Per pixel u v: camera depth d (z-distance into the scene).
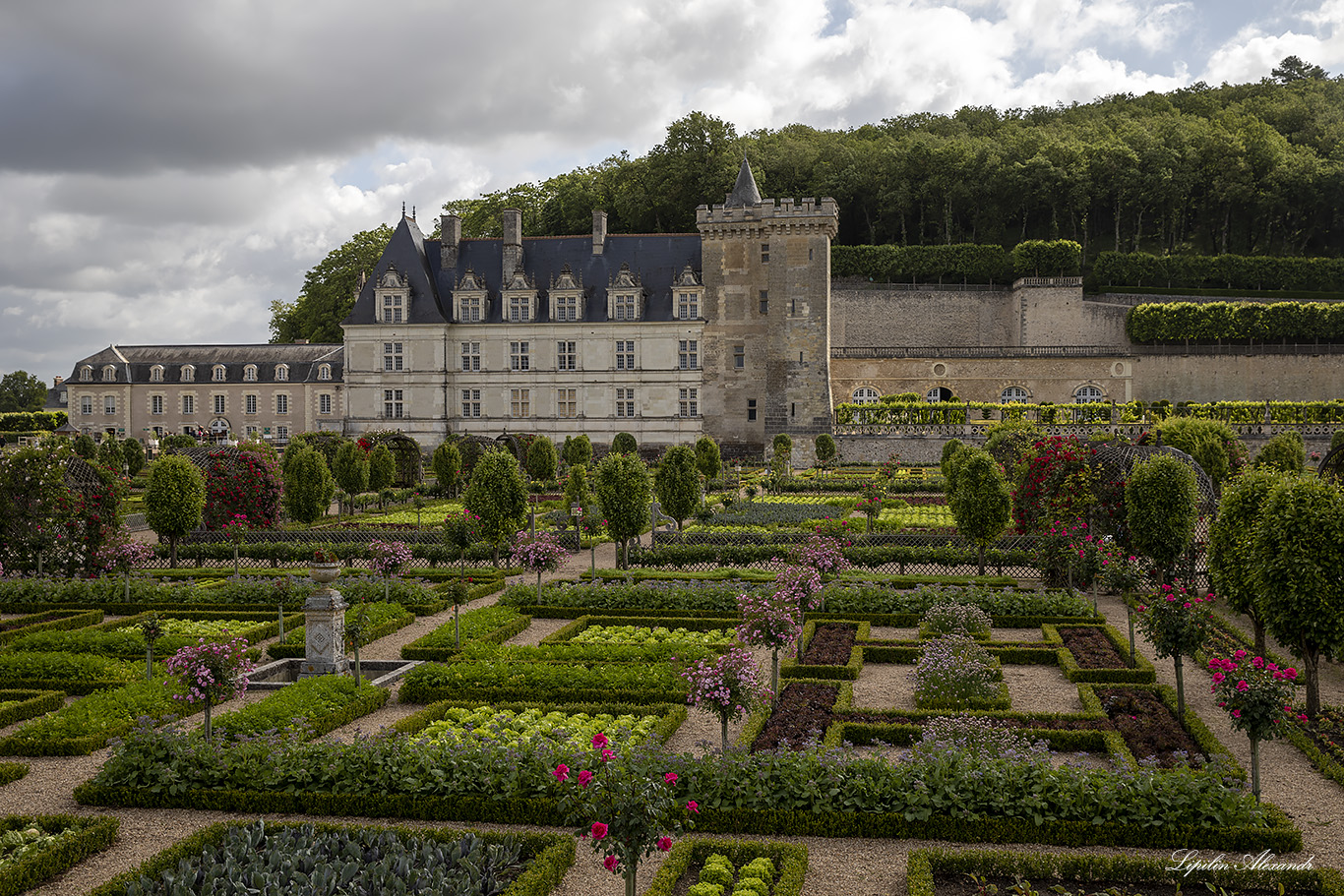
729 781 13.66
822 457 75.12
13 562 31.58
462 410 83.25
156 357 93.69
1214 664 14.05
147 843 13.15
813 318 80.50
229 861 11.86
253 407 91.19
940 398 94.06
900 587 30.30
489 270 85.25
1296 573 17.61
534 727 17.22
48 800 14.73
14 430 105.06
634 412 81.81
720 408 82.44
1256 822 12.66
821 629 25.61
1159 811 12.81
